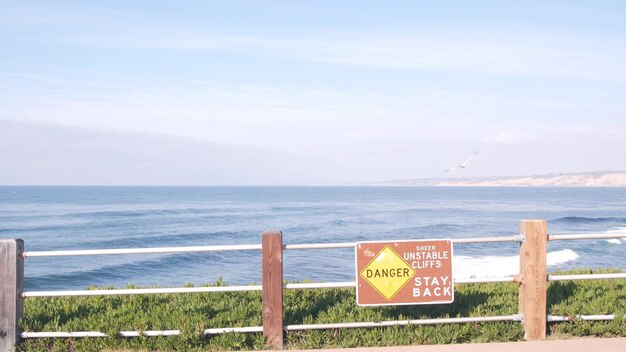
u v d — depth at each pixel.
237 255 35.16
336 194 197.62
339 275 25.83
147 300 7.96
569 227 51.94
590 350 5.85
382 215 74.50
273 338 6.16
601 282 8.60
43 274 29.22
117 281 27.27
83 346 6.17
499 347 5.99
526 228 6.38
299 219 66.94
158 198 141.88
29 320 6.54
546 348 5.93
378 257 6.34
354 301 7.45
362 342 6.25
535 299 6.34
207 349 6.17
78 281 27.62
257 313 7.14
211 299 7.95
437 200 133.88
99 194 178.75
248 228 54.72
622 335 6.46
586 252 33.59
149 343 6.23
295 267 28.25
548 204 109.56
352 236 47.25
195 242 44.28
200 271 29.28
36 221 62.59
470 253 32.19
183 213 77.75
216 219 66.62
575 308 6.92
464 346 6.05
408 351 5.90
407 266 6.35
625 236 6.31
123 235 47.81
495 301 7.52
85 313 7.27
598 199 140.25
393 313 6.97
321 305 7.36
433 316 6.90
